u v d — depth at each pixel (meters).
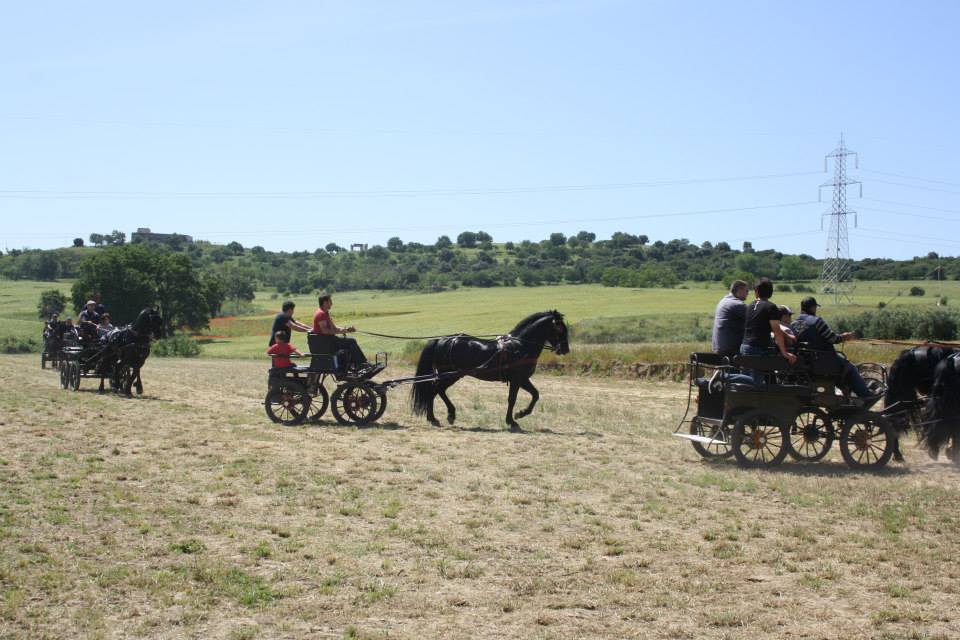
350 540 8.24
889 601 6.88
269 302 118.56
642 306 77.06
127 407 17.44
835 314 46.38
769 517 9.38
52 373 28.67
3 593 6.61
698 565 7.66
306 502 9.61
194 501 9.48
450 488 10.50
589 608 6.66
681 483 11.04
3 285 124.06
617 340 48.94
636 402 21.08
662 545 8.24
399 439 14.05
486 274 135.00
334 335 15.84
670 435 15.21
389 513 9.17
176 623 6.19
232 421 15.73
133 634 5.98
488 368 15.76
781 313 12.31
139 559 7.52
